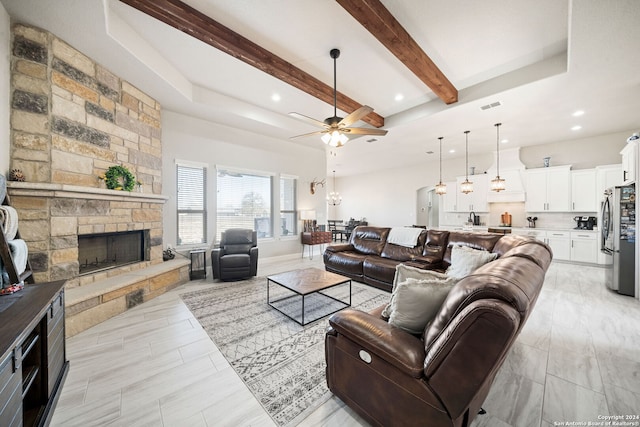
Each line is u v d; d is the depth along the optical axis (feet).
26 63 7.83
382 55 10.10
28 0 6.97
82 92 9.16
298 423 4.55
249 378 5.79
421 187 28.32
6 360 3.13
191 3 7.61
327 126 10.50
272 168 19.34
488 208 21.80
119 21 8.54
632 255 11.00
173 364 6.29
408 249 13.35
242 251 14.80
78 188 8.45
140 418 4.65
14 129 7.67
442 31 8.59
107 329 8.09
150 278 10.85
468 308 3.17
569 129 16.21
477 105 12.57
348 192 36.88
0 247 5.40
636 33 7.28
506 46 9.36
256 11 7.91
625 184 11.64
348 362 4.70
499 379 5.66
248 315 9.23
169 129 14.14
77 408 4.86
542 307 9.89
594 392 5.22
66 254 8.50
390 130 16.43
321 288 8.89
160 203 12.76
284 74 10.51
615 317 8.89
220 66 11.27
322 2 7.57
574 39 7.66
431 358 3.43
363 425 4.49
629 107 12.77
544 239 18.61
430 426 3.54
